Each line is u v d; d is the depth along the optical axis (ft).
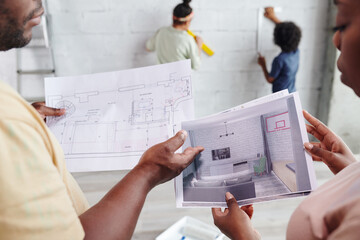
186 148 2.07
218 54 7.90
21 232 1.03
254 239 1.74
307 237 1.17
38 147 1.12
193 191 2.08
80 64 7.95
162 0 7.43
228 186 2.02
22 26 1.34
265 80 8.16
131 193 1.53
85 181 6.36
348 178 1.19
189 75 2.52
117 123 2.48
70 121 2.53
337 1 0.99
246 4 7.46
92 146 2.42
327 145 2.02
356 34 0.92
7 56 7.13
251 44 7.83
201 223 4.17
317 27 7.69
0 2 1.20
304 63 8.02
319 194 1.27
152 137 2.40
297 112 1.94
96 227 1.34
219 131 2.14
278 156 1.95
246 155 2.03
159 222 5.09
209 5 7.45
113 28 7.63
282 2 7.47
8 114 1.05
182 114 2.45
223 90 8.28
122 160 2.35
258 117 2.06
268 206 5.54
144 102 2.53
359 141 8.09
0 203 0.99
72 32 7.61
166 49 7.15
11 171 1.01
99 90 2.61
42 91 7.83
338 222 1.03
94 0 7.35
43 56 7.59
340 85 7.63
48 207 1.09
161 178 1.76
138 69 2.64
